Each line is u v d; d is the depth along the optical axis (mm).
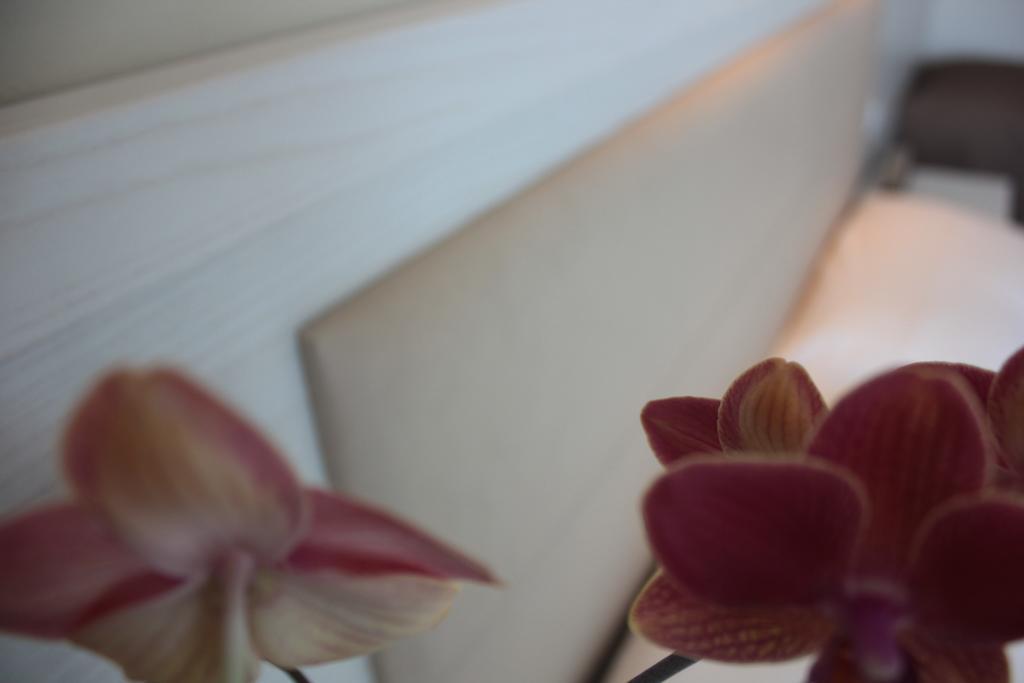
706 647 141
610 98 456
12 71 200
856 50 954
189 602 137
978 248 903
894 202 1070
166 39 228
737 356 602
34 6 200
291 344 273
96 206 203
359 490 295
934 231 957
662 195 474
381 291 291
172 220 219
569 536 427
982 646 136
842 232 964
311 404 286
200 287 232
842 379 611
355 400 281
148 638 139
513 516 378
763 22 697
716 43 603
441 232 337
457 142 332
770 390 160
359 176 282
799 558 136
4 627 135
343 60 261
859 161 1157
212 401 118
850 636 137
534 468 386
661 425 177
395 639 152
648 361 487
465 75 325
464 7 321
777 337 684
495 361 344
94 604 136
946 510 130
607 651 466
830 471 129
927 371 132
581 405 418
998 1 1632
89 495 121
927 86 1570
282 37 263
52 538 131
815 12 849
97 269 207
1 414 198
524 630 402
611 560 438
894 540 136
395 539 133
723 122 553
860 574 137
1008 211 1247
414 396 304
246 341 254
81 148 198
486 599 366
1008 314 736
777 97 666
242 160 234
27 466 204
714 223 567
